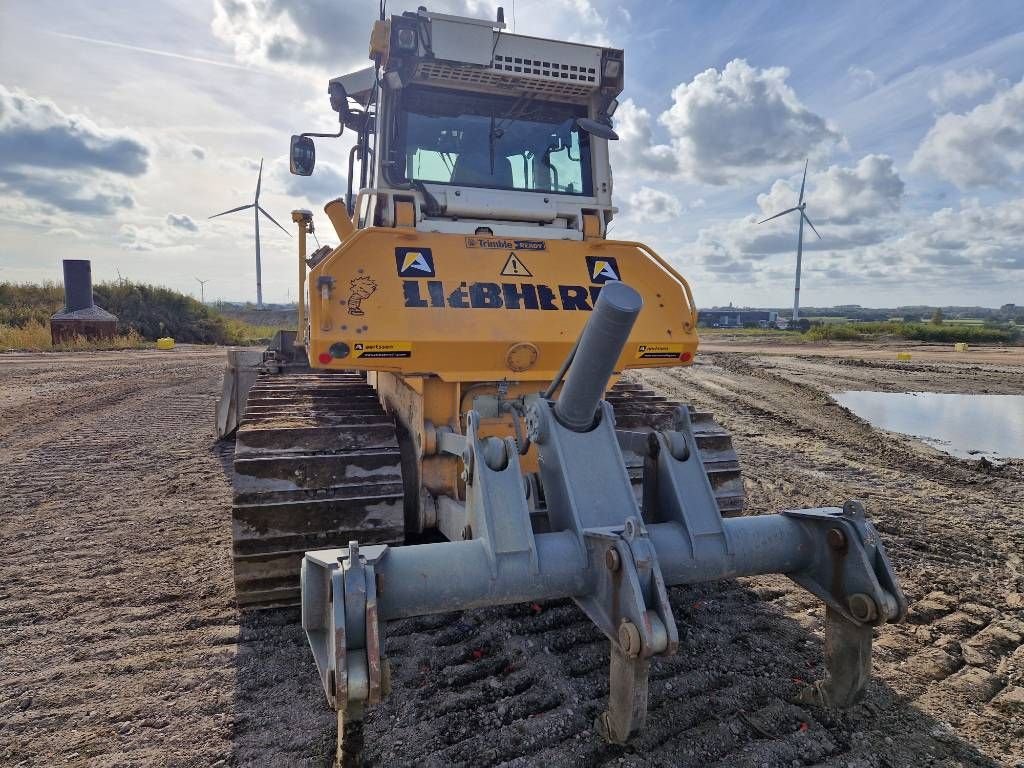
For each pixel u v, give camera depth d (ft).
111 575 14.99
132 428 32.94
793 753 8.85
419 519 13.24
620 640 7.61
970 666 11.32
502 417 13.60
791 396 43.83
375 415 14.08
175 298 111.24
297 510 11.64
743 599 13.75
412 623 12.49
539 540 8.51
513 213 15.48
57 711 9.95
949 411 40.01
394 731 9.32
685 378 51.42
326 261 12.57
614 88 16.24
